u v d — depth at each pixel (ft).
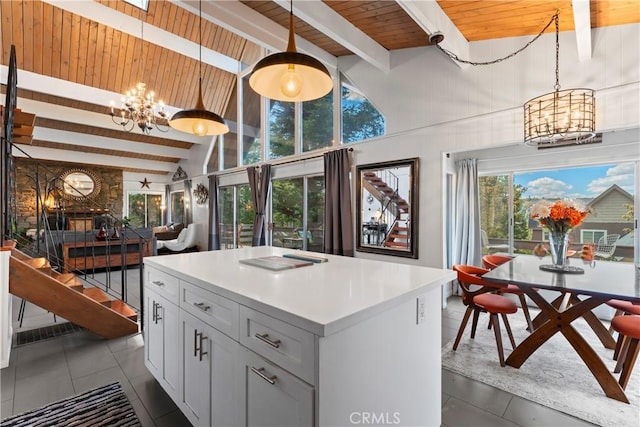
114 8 15.35
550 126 9.07
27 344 9.40
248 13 11.00
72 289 9.39
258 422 3.95
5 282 8.09
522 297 10.21
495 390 6.98
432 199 12.16
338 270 5.76
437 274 5.42
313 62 5.46
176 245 26.40
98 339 9.79
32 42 15.70
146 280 7.25
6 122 10.32
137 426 5.84
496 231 14.84
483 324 10.94
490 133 10.78
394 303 4.04
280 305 3.68
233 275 5.33
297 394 3.38
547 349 8.91
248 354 4.08
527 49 10.07
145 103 15.43
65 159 26.58
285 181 19.01
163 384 6.37
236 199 23.53
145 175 33.32
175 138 25.12
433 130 12.12
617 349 8.02
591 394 6.77
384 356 4.06
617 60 8.61
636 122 8.36
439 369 5.26
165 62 19.61
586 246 11.27
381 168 13.70
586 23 7.98
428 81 12.24
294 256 7.22
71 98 17.12
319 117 16.87
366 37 11.76
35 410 6.26
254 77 5.84
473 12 9.11
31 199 27.66
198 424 5.18
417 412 4.74
